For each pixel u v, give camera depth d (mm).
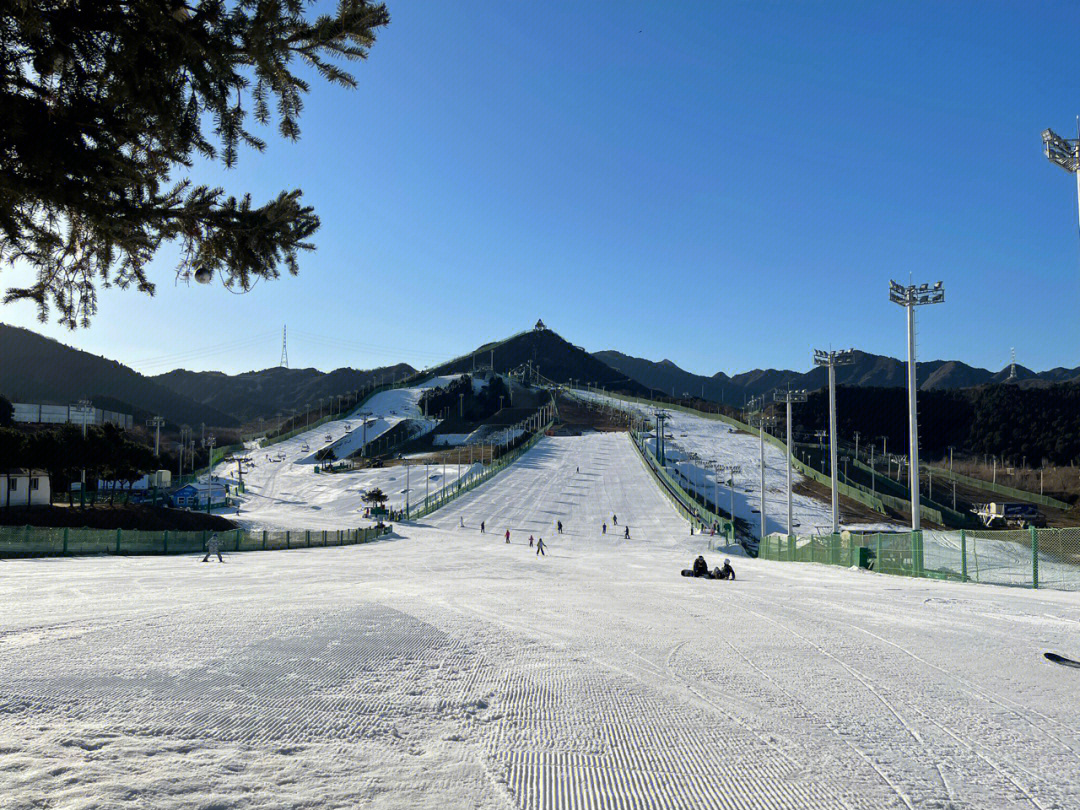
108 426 57750
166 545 37531
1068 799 4738
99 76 4320
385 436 170125
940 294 35812
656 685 7691
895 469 147875
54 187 4430
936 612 14289
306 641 9234
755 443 142125
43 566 25531
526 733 5926
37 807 4027
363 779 4762
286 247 5562
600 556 48188
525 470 111938
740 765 5277
